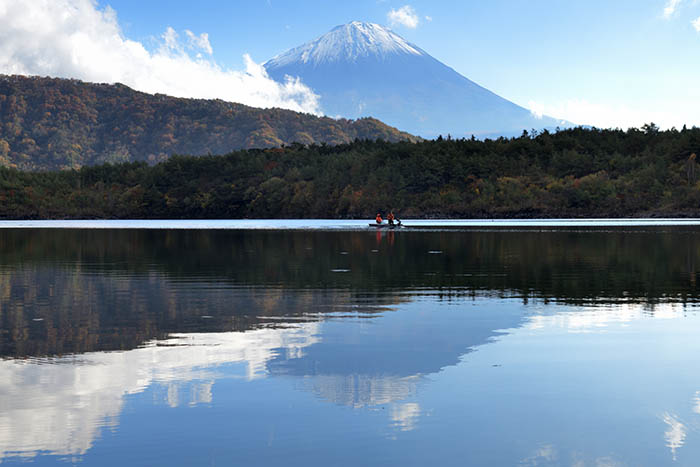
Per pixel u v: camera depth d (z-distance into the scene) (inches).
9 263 1700.3
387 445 419.8
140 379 554.9
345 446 418.0
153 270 1503.4
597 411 476.4
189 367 593.3
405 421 458.6
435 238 3070.9
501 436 433.4
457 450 412.2
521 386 534.3
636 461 396.8
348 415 470.3
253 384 541.6
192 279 1312.7
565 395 511.5
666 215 7632.9
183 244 2674.7
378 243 2664.9
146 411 477.7
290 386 536.1
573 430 442.9
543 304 956.6
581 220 7253.9
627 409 480.1
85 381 548.1
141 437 431.2
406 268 1530.5
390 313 882.1
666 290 1110.4
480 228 4643.2
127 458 401.1
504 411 477.4
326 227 5270.7
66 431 440.8
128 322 813.9
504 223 6102.4
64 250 2273.6
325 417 466.0
